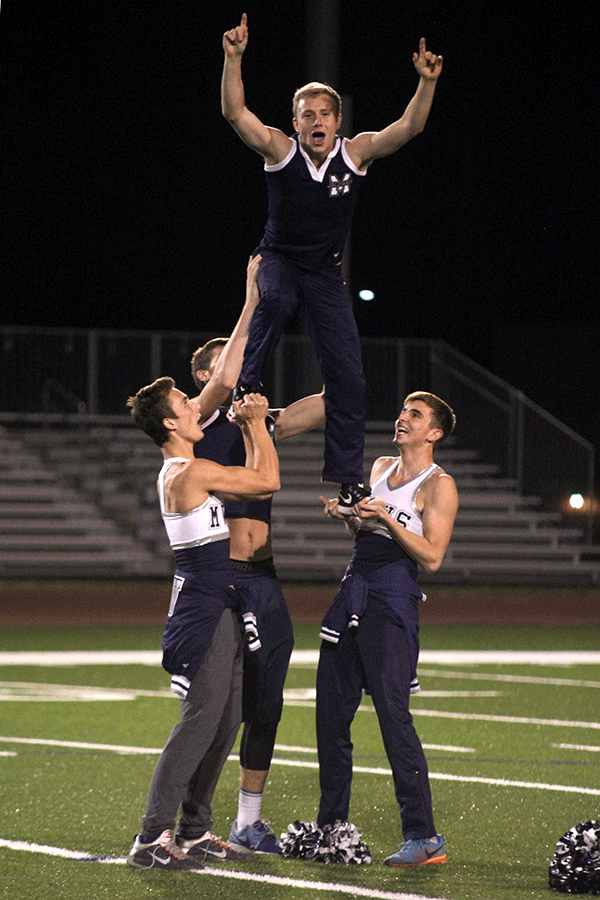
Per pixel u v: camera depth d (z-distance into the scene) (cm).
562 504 7256
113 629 4831
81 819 1975
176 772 1694
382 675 1766
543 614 5650
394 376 7350
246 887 1609
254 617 1752
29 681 3506
